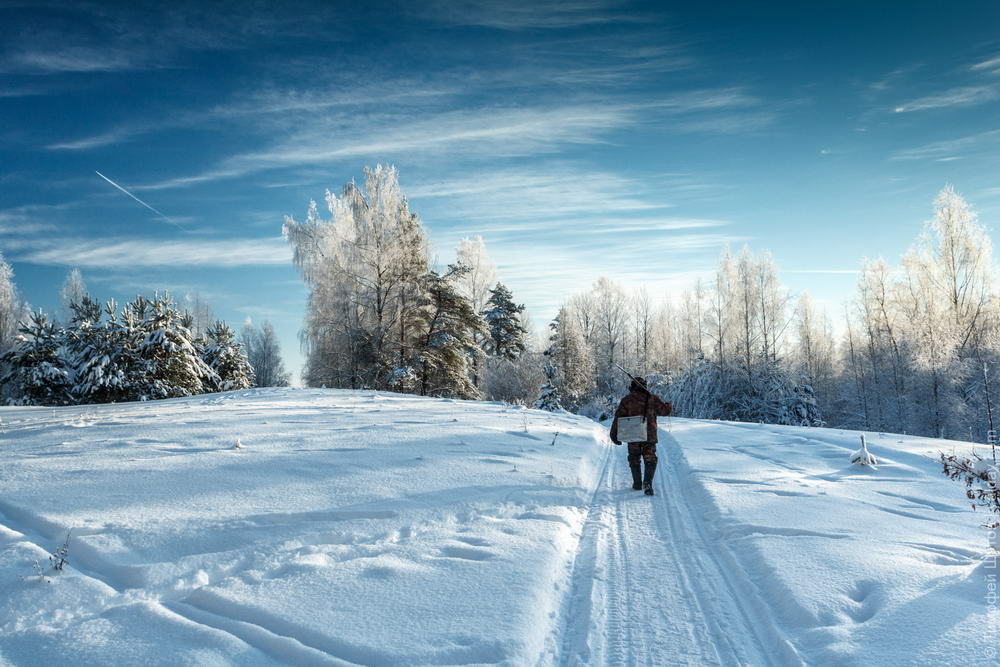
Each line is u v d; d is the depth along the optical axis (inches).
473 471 287.0
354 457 305.1
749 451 401.7
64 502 213.3
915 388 1348.4
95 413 513.3
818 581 156.2
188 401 652.1
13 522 195.3
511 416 549.6
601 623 144.9
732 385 1536.7
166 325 1080.8
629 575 177.3
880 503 246.2
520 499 248.1
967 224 1381.6
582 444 414.9
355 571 161.9
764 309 1628.9
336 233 1215.6
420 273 1243.2
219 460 286.5
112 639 121.1
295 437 363.3
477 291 1813.5
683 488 305.1
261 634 124.6
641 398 304.5
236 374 1353.3
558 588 164.2
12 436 370.0
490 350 1830.7
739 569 175.6
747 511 231.6
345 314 1199.6
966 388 1256.8
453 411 565.9
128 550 171.0
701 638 136.9
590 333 2252.7
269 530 192.9
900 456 366.9
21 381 996.6
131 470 264.1
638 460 301.9
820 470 327.0
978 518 222.2
